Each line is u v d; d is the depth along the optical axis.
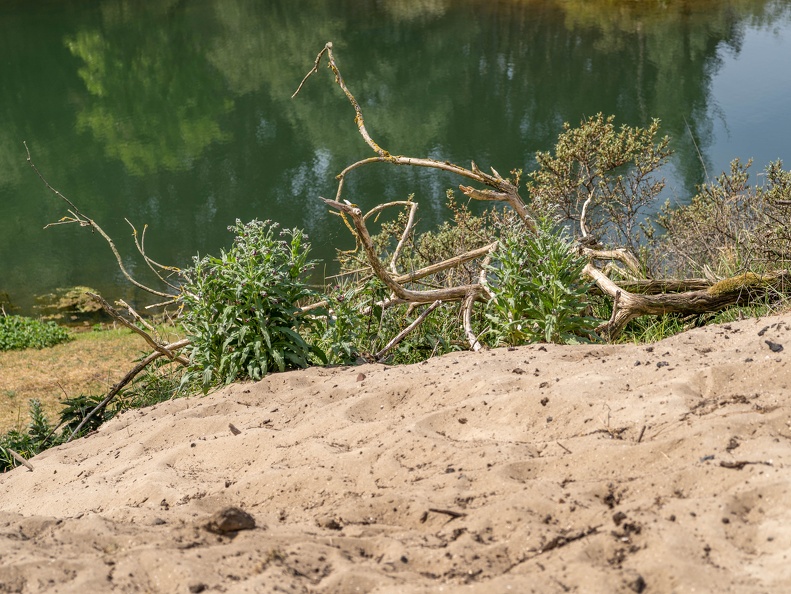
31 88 48.28
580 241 8.52
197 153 35.34
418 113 37.75
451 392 4.38
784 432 3.04
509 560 2.58
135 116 41.97
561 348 5.07
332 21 61.66
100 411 7.20
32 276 23.98
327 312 6.62
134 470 4.38
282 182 30.67
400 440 3.72
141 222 28.02
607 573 2.34
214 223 27.30
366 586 2.50
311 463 3.77
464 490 3.14
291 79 46.72
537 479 3.14
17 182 33.19
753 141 26.70
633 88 38.22
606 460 3.14
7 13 69.44
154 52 55.50
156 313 20.77
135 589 2.60
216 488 3.75
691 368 3.94
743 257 7.94
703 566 2.32
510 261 6.52
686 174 22.27
